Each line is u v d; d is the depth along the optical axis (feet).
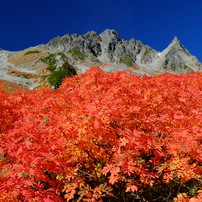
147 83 26.84
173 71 581.12
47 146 14.97
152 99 21.08
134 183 15.35
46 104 22.49
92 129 15.02
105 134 16.69
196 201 13.48
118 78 25.00
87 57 547.49
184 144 14.08
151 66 605.73
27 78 248.93
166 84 27.25
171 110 21.01
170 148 15.69
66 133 15.21
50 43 618.44
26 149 13.79
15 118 24.29
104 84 23.70
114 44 629.92
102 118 15.31
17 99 27.76
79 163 19.42
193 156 14.84
